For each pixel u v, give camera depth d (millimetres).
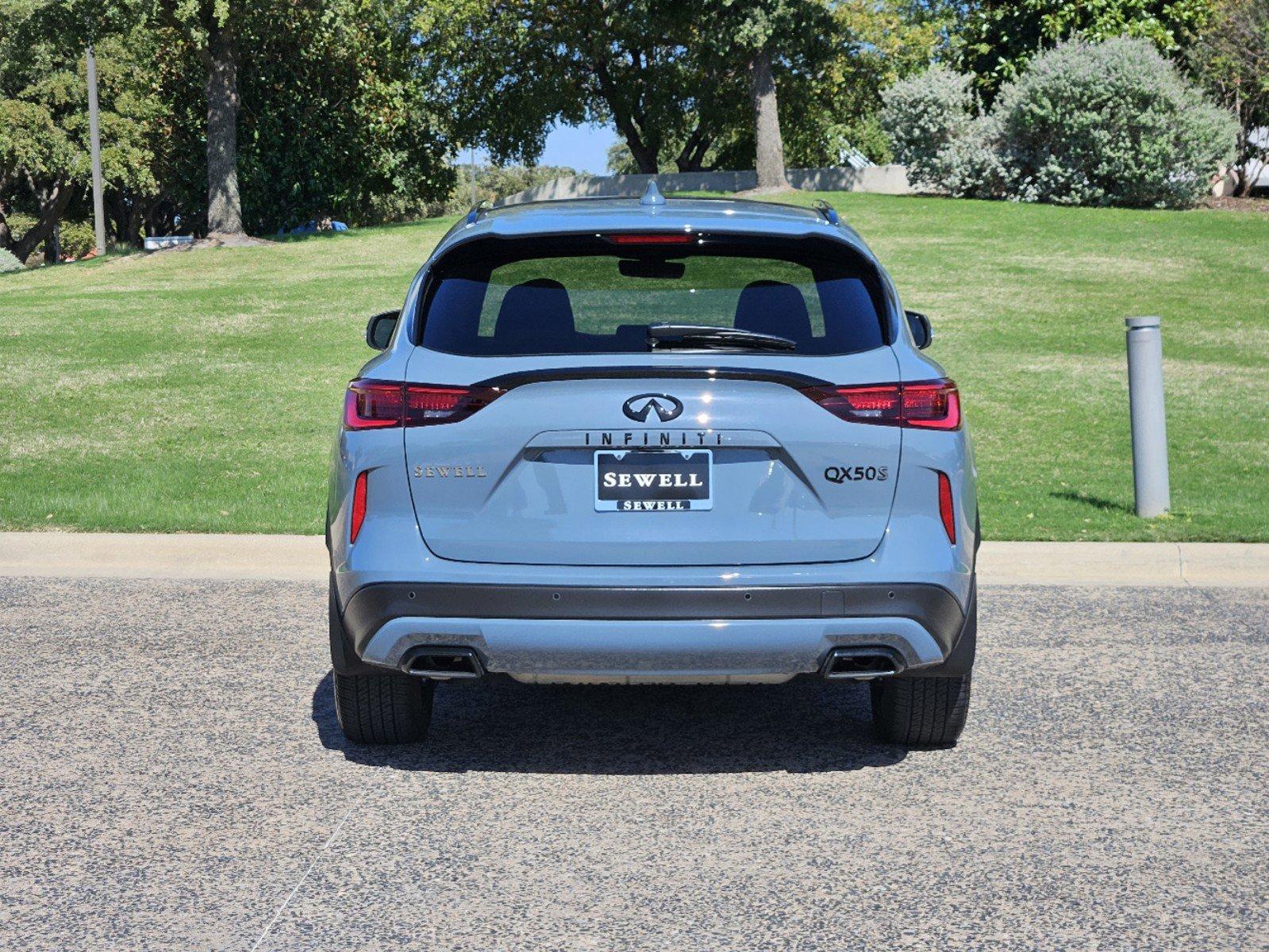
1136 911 4176
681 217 5223
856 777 5398
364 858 4574
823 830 4832
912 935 4012
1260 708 6262
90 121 51469
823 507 4812
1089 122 33875
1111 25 39000
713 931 4031
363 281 26406
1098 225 31219
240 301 23984
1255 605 8117
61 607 8031
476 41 52750
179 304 23672
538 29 52469
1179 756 5625
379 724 5566
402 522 4875
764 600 4750
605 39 51312
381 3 42500
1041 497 10758
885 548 4836
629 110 57125
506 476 4809
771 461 4801
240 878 4410
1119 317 21125
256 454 12633
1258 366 17625
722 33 40031
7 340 19688
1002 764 5539
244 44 41500
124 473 11680
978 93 41438
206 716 6141
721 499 4785
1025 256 27203
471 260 5195
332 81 44344
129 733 5898
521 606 4770
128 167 57688
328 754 5645
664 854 4617
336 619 5113
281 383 16406
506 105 55531
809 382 4793
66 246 82438
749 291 5113
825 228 5223
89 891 4312
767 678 4887
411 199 50000
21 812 4992
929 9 54125
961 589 4953
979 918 4121
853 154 65500
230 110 35125
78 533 9266
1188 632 7531
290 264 29797
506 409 4793
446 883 4375
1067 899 4258
